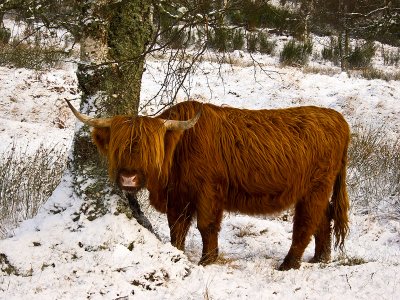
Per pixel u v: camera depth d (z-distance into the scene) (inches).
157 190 213.5
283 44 858.1
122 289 176.7
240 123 223.0
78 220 205.9
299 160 228.1
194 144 211.6
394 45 966.4
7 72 526.9
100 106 213.9
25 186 305.0
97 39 212.4
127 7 214.8
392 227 307.3
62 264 189.9
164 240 256.5
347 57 794.2
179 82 189.3
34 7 225.6
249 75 670.5
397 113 569.0
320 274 206.2
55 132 443.2
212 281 189.5
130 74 216.8
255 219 295.3
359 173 379.6
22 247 196.7
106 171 209.5
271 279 201.8
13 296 169.0
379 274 200.2
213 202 217.3
